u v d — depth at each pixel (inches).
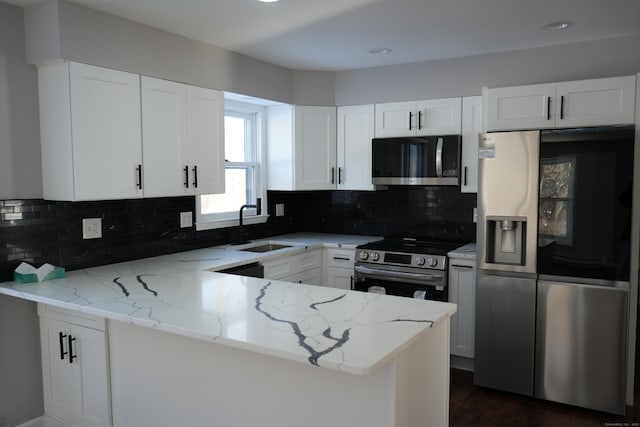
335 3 106.6
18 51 105.6
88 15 106.5
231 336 69.8
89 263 121.1
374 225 183.3
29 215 109.2
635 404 126.6
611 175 116.6
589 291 120.6
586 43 137.6
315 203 194.4
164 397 92.8
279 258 147.0
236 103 163.8
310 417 77.0
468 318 145.1
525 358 129.6
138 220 132.7
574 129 120.0
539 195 125.0
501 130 133.6
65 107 104.2
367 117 169.6
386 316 79.4
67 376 106.4
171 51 125.9
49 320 108.6
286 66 165.2
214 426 87.4
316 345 65.9
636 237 119.3
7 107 104.3
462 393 134.7
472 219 165.5
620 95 121.5
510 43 139.6
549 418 120.9
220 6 107.5
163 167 124.1
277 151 174.6
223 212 164.1
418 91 161.5
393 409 68.7
